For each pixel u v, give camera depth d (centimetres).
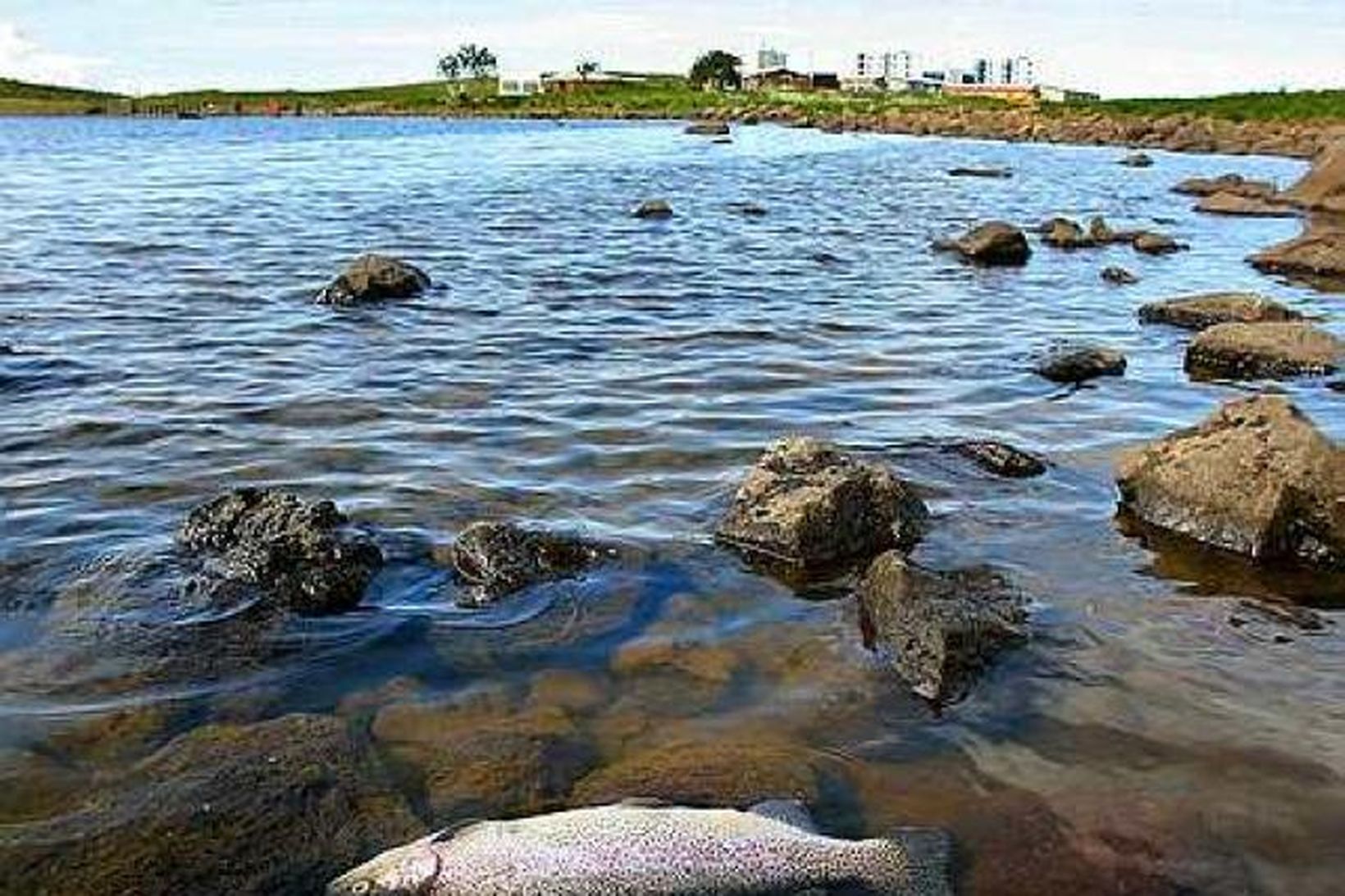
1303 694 826
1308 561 1052
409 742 750
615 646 880
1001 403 1570
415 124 14762
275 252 2841
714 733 768
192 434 1345
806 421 1455
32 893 602
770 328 2036
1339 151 4466
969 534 1100
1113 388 1667
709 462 1290
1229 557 1062
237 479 1199
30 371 1611
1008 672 847
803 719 787
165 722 762
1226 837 664
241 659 845
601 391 1579
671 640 891
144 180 5016
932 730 774
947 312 2253
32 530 1051
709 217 3847
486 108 17738
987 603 912
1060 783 717
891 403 1553
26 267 2517
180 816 660
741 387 1617
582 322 2059
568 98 18262
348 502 1138
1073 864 638
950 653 839
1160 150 9038
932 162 6950
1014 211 4303
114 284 2344
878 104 14838
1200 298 2181
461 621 909
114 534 1042
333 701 797
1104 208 4459
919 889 611
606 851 598
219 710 779
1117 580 1008
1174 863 640
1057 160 7481
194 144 8712
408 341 1875
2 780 694
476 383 1614
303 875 627
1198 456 1123
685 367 1728
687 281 2539
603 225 3553
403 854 602
